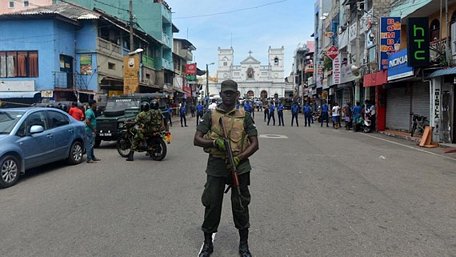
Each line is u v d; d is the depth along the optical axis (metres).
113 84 32.12
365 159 12.36
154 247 4.84
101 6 42.84
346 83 32.81
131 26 27.80
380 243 5.02
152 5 44.94
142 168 10.51
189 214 6.22
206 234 4.62
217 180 4.52
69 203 6.87
